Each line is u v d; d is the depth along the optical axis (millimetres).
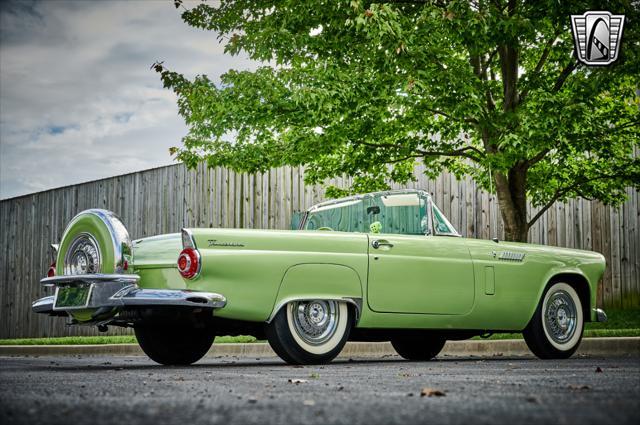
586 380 4180
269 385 4023
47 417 2732
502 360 7059
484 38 8727
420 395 3369
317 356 6086
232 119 9734
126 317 5684
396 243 6504
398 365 6066
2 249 13930
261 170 10688
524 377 4453
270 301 5855
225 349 9539
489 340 8859
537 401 3088
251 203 12719
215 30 10172
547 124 8789
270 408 2951
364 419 2629
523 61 11078
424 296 6578
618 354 8203
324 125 9914
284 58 9555
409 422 2549
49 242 13406
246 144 10672
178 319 5656
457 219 12703
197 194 12766
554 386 3783
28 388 3908
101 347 10164
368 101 9188
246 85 9406
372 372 5105
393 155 10562
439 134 11711
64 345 10367
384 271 6391
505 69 10242
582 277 7703
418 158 12805
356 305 6242
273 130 10281
